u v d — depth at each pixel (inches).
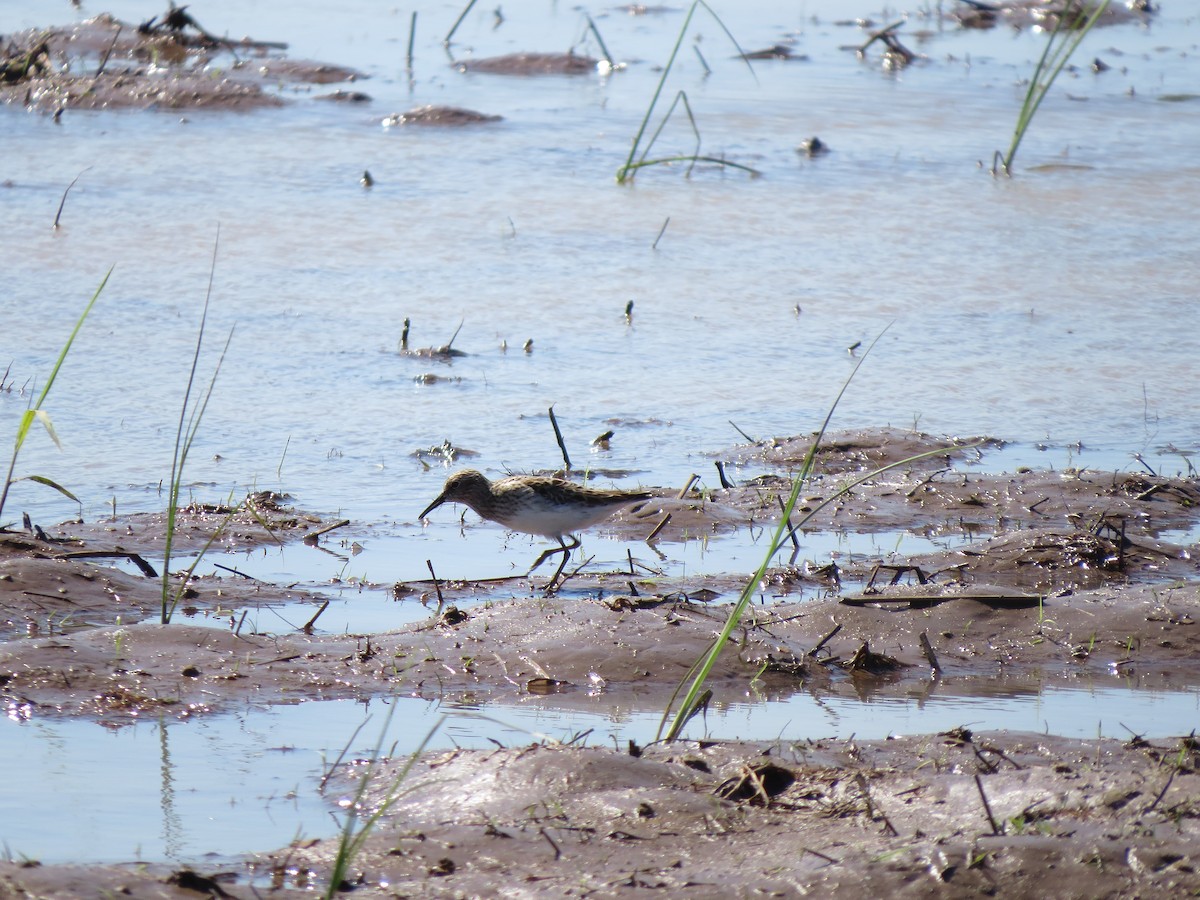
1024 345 1307.8
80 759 614.2
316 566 880.9
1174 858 481.4
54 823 551.5
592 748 594.9
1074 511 989.2
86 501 944.9
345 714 674.8
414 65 2321.6
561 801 557.3
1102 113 2134.6
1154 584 866.1
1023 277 1480.1
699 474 1043.3
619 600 792.9
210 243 1482.5
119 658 713.6
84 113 1982.0
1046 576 883.4
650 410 1150.3
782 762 599.5
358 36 2511.1
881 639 778.8
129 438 1044.5
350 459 1042.7
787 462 1067.3
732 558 913.5
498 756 591.8
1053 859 482.6
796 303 1392.7
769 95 2193.7
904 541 949.8
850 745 622.5
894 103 2160.4
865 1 2935.5
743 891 481.7
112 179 1684.3
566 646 748.6
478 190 1717.5
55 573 814.5
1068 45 2566.4
